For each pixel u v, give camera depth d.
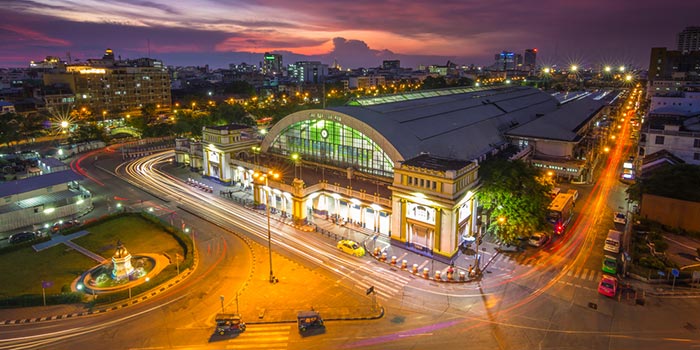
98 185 105.81
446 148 89.62
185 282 58.59
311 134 96.62
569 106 157.75
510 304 53.12
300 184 77.69
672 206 75.25
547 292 55.84
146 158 136.00
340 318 50.09
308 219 82.75
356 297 54.97
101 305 53.12
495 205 69.25
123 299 54.31
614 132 175.00
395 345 45.19
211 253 67.62
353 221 80.06
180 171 119.38
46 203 82.75
